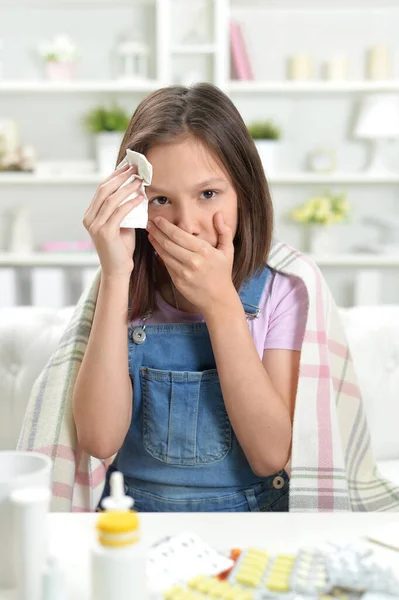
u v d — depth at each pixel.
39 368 1.60
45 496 0.72
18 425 1.60
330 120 3.93
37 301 3.61
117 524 0.67
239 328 1.15
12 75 3.89
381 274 4.02
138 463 1.23
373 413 1.64
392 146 3.90
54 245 3.74
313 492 1.18
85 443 1.19
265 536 0.88
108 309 1.17
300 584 0.75
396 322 1.68
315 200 3.77
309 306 1.25
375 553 0.84
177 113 1.13
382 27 3.86
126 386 1.19
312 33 3.87
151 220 1.16
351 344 1.64
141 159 1.09
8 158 3.75
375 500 1.32
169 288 1.26
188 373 1.20
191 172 1.12
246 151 1.18
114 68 3.88
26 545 0.71
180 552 0.81
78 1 3.78
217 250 1.15
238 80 3.75
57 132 3.91
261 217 1.22
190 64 3.86
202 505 1.19
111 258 1.16
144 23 3.86
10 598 0.75
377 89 3.72
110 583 0.67
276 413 1.15
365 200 3.97
